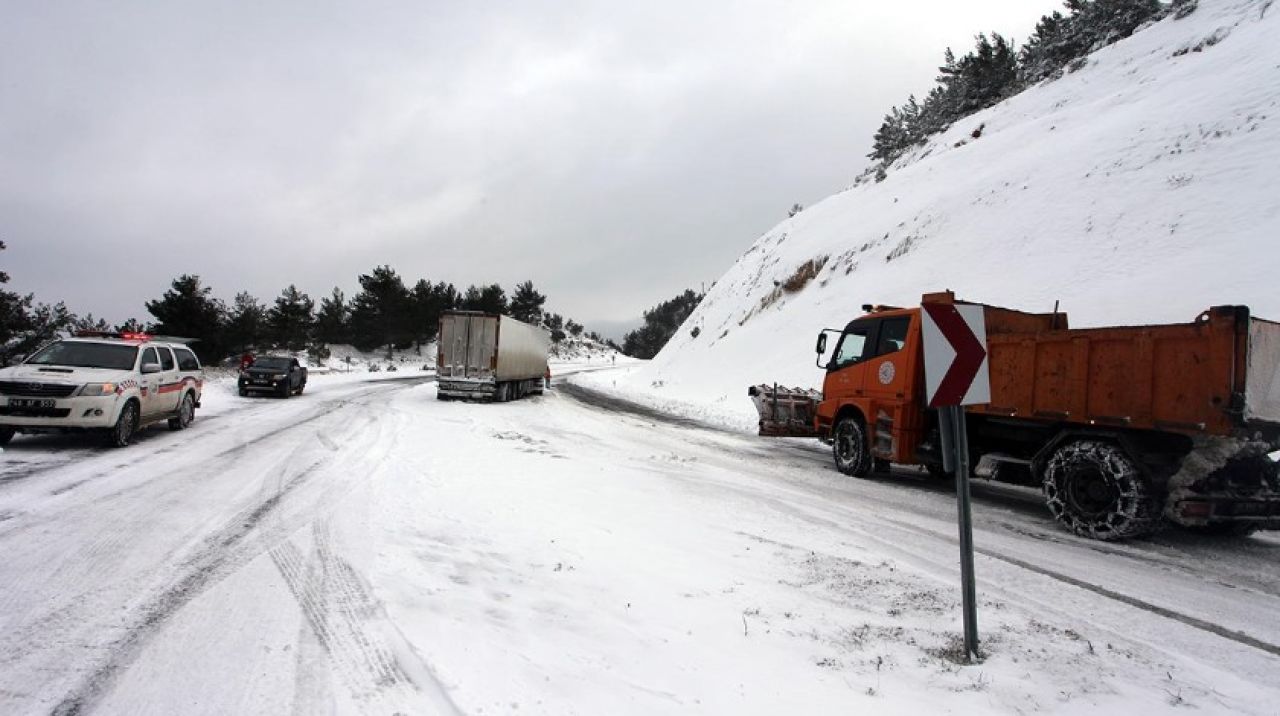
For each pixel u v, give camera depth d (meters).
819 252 34.56
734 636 4.03
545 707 3.10
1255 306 13.46
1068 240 20.42
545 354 33.22
